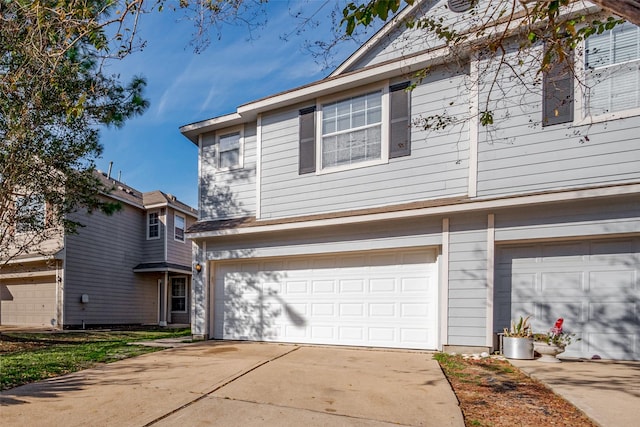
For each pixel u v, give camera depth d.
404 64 7.23
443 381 4.77
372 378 4.94
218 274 9.30
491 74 6.68
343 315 7.83
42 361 6.03
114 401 3.97
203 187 9.80
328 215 7.81
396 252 7.50
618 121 5.86
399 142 7.44
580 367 5.36
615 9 2.57
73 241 13.43
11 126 7.44
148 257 16.77
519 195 6.21
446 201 6.75
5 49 6.09
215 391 4.34
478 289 6.54
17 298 14.20
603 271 6.07
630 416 3.36
